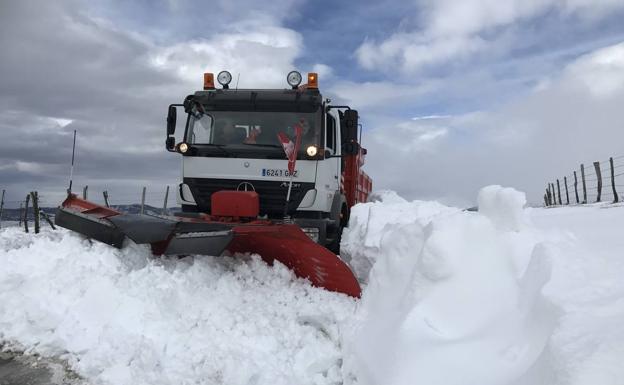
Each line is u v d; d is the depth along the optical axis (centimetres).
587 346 194
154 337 366
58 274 439
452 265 301
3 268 462
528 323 248
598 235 424
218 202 548
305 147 648
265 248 495
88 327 388
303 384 322
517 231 336
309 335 374
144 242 471
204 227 469
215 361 329
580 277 254
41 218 1358
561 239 332
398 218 608
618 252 306
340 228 735
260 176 647
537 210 1266
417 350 266
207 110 679
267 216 648
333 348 363
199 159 660
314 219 635
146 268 443
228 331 375
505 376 227
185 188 667
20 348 382
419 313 288
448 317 284
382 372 273
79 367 351
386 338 299
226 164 654
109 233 500
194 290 427
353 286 457
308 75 685
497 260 304
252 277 480
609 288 240
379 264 384
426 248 310
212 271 466
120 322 383
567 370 186
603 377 177
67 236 509
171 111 693
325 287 474
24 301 407
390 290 357
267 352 354
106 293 409
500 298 284
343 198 751
